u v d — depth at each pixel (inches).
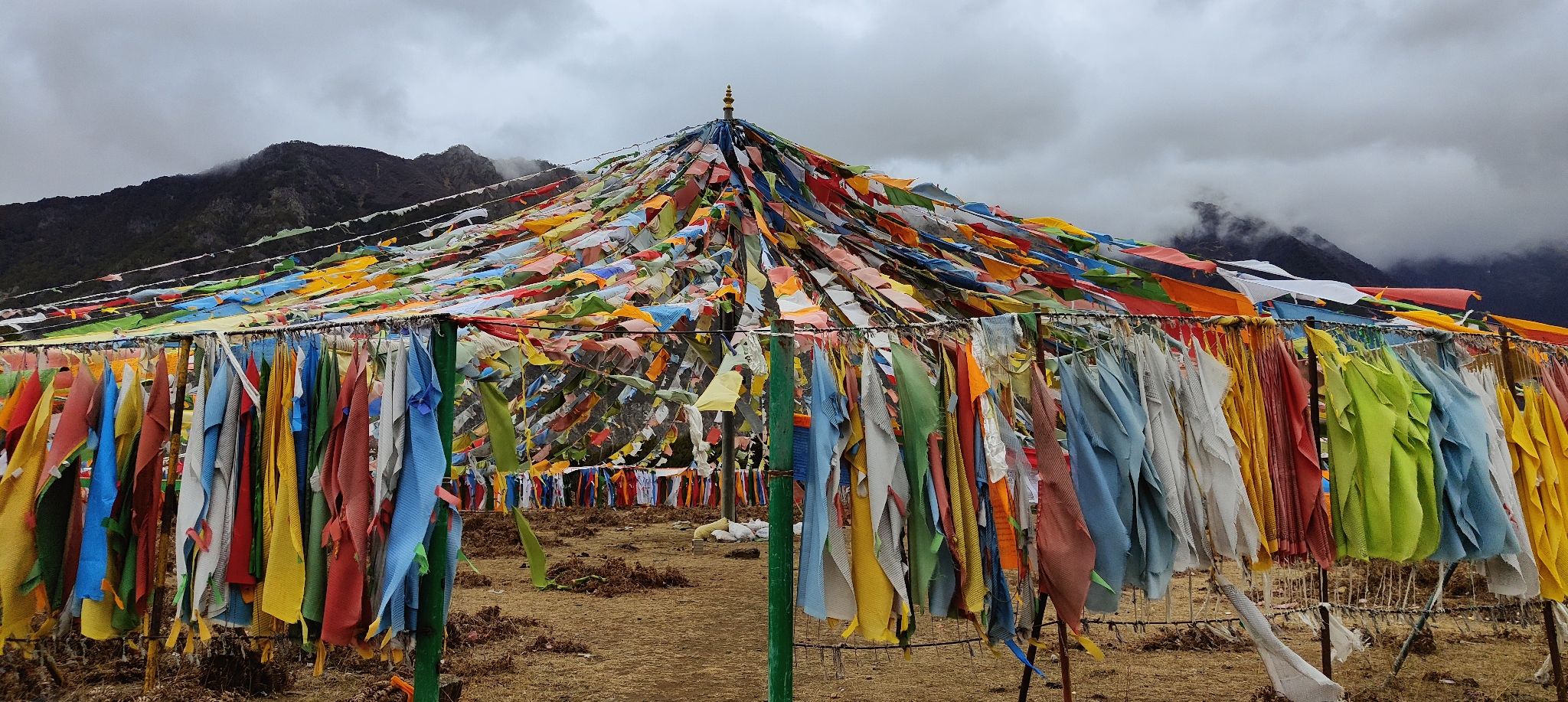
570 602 396.2
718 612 373.1
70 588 167.6
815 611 170.7
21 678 227.5
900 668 285.1
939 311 293.7
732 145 310.3
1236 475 186.4
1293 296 219.0
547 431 467.2
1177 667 281.1
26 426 165.0
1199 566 186.4
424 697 167.0
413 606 164.4
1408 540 197.8
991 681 268.8
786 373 179.5
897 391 181.8
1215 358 198.8
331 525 159.8
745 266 288.7
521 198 318.3
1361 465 203.8
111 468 161.5
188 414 230.5
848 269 259.1
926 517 174.7
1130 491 178.5
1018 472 177.2
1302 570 219.8
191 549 157.9
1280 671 192.1
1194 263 216.8
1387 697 247.6
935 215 277.1
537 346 228.2
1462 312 238.5
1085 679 268.4
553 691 258.1
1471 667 278.5
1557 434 242.2
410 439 165.2
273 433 166.7
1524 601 240.1
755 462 773.9
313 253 267.9
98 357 178.5
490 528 641.6
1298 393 201.6
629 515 791.1
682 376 437.7
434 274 265.4
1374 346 217.9
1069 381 182.7
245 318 216.4
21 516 161.8
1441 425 213.2
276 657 250.8
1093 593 179.3
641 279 243.0
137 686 236.4
